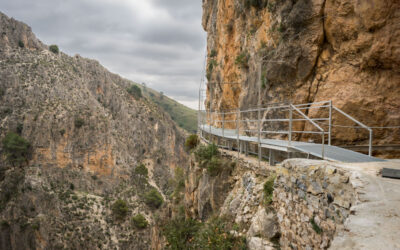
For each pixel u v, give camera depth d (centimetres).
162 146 15462
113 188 10056
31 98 10312
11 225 7269
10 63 11131
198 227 1184
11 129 9319
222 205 1165
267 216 646
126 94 16375
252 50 1566
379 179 357
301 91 1082
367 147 881
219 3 2550
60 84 11406
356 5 877
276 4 1265
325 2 982
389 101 854
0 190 7888
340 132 949
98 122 10612
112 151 10512
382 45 831
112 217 8188
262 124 1274
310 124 1029
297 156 888
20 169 8475
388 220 265
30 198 7631
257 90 1405
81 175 9525
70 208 7862
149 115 16012
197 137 2509
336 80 974
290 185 559
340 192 387
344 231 279
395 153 851
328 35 998
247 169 1058
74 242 6994
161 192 11631
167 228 1359
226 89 2141
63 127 9662
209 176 1302
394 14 802
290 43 1109
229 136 1366
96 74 14938
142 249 7538
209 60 3103
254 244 653
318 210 446
